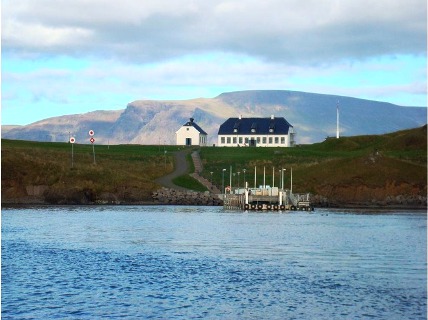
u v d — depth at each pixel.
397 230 165.38
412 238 145.88
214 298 79.50
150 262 105.75
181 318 70.31
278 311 73.81
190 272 96.62
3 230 153.00
